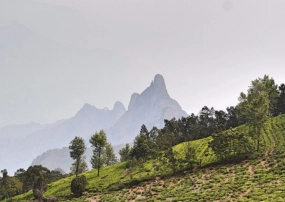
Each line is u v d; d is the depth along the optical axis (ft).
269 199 171.63
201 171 301.84
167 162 326.85
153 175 319.68
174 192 248.11
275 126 387.75
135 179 316.60
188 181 276.00
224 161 311.88
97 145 379.96
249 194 193.77
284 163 263.29
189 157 316.81
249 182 229.86
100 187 323.78
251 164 285.64
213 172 285.84
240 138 311.06
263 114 329.52
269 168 264.52
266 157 295.69
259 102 336.29
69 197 310.86
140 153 385.70
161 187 279.69
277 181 221.87
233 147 309.63
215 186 240.73
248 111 341.00
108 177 357.61
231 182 241.35
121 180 329.72
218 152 313.53
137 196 264.31
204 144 386.52
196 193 228.63
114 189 307.99
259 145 334.44
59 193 330.54
